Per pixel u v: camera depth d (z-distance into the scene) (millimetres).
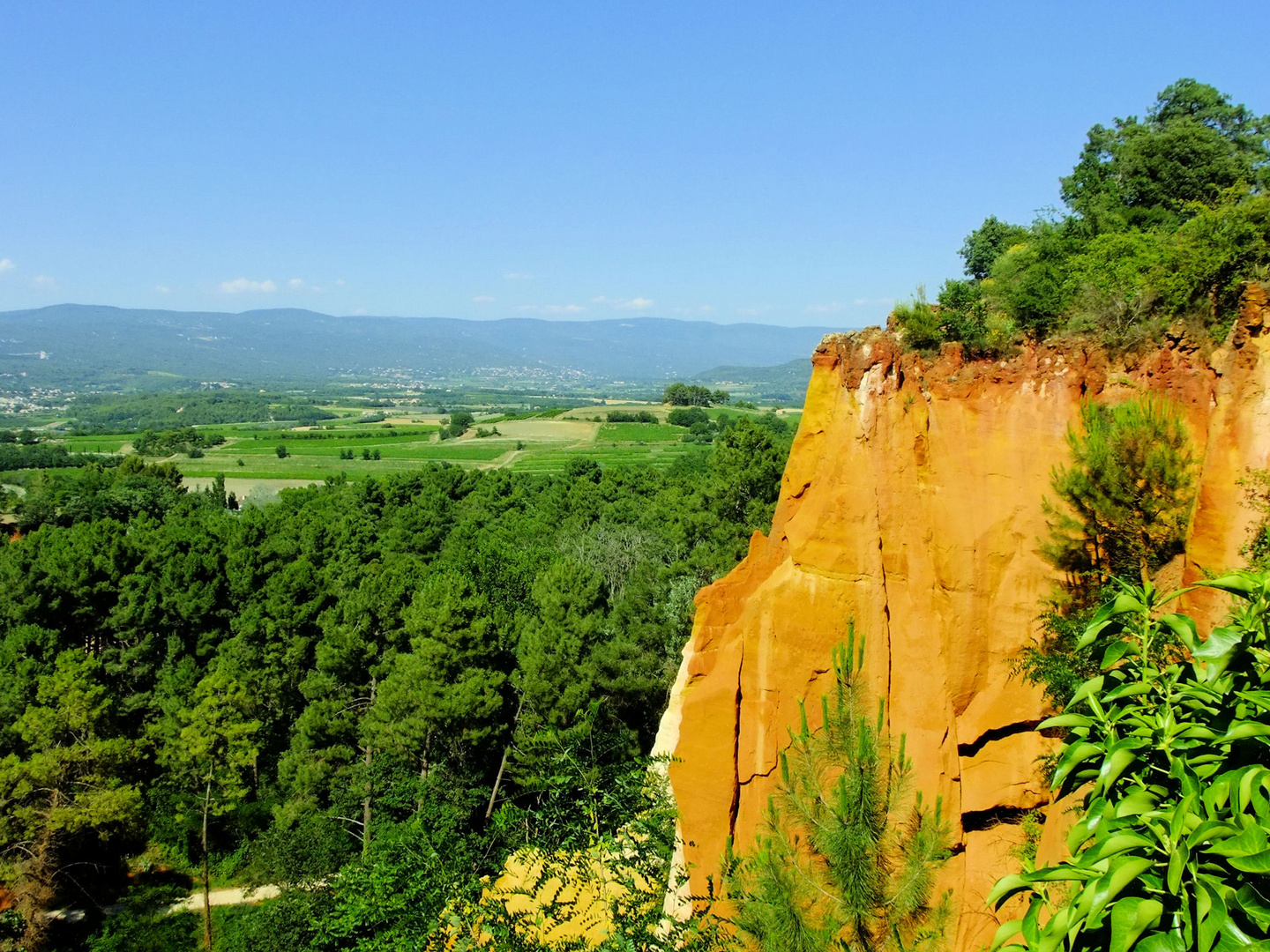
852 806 14156
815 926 14484
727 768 16500
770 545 17750
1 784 35188
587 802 16609
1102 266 19016
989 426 16406
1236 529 13664
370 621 46438
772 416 180625
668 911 17281
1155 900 5418
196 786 42938
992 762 15680
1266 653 6719
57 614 49250
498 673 40531
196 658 52188
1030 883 5957
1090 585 15242
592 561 63156
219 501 113312
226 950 34594
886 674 15828
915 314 16891
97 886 40094
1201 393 15336
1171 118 34375
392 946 20688
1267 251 15602
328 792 42156
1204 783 6223
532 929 14570
